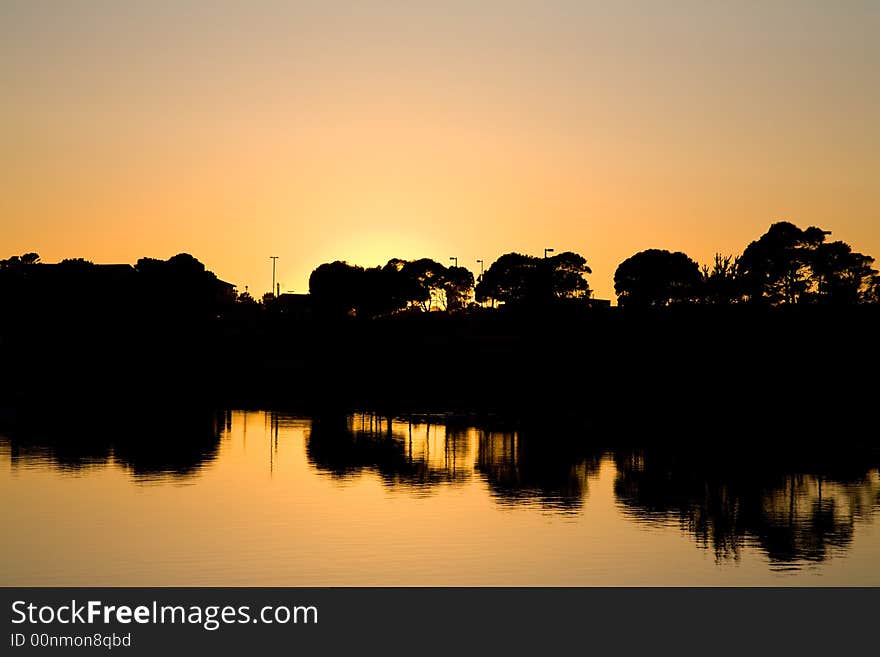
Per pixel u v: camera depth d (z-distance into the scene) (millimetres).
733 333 151750
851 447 82500
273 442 84688
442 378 164125
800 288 184000
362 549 43875
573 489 60594
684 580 39625
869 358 136375
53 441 83562
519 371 160875
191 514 51219
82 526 48062
